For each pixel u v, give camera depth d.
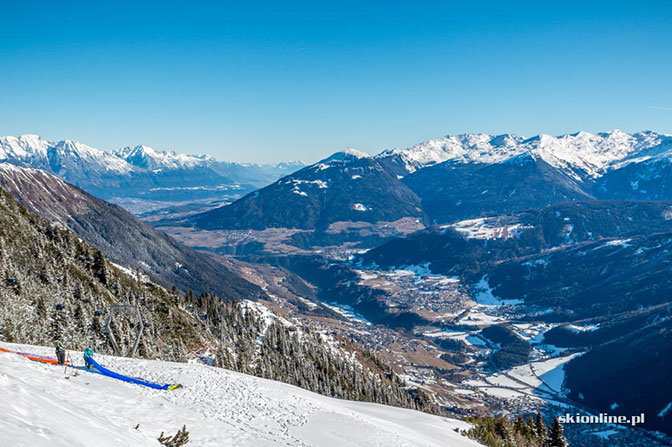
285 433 36.62
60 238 137.50
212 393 42.91
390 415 68.75
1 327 81.50
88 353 38.00
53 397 20.28
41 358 37.69
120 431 20.77
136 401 31.64
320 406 49.09
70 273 121.50
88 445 14.65
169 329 124.25
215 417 34.66
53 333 90.94
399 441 42.34
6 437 11.32
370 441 40.00
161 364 51.75
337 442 37.75
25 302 96.38
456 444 57.25
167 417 30.09
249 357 135.75
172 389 40.81
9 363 29.55
